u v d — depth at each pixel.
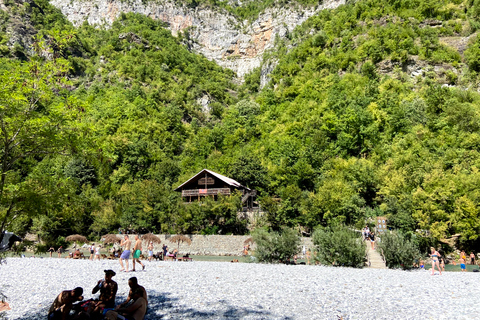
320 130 85.75
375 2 136.12
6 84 11.16
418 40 110.75
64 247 54.84
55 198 11.81
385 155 73.69
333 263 29.86
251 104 123.94
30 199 11.21
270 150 86.38
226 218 55.22
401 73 102.75
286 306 13.60
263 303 14.06
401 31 113.50
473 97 87.06
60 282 18.89
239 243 50.06
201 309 13.12
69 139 11.94
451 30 111.81
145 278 19.95
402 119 80.50
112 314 9.90
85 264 28.20
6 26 133.88
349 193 56.88
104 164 13.29
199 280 19.45
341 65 118.00
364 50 115.38
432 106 82.19
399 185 52.97
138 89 135.50
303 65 134.62
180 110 135.62
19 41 131.00
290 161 75.75
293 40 178.25
